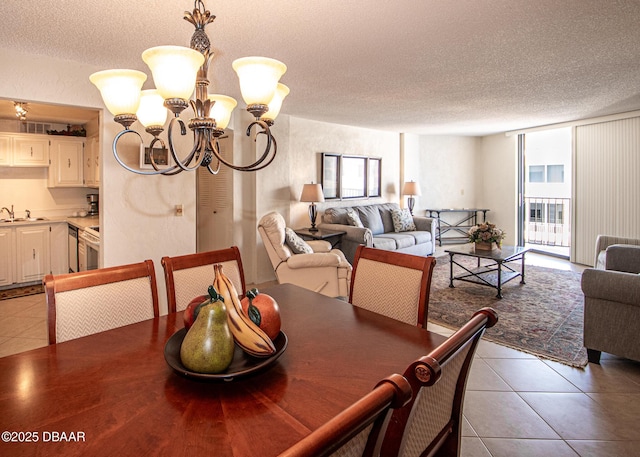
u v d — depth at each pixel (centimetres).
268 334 124
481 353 286
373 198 661
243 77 138
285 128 507
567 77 345
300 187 544
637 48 274
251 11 209
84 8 205
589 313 267
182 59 124
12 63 271
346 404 98
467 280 449
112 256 331
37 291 456
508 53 281
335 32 239
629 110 499
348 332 146
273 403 99
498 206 741
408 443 93
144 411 95
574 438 191
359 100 429
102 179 325
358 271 195
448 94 404
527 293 430
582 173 578
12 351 297
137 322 162
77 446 81
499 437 192
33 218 505
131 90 139
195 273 193
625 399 225
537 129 634
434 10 212
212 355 105
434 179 757
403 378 67
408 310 172
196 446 82
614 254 375
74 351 129
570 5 208
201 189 534
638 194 509
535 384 243
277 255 396
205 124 150
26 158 480
